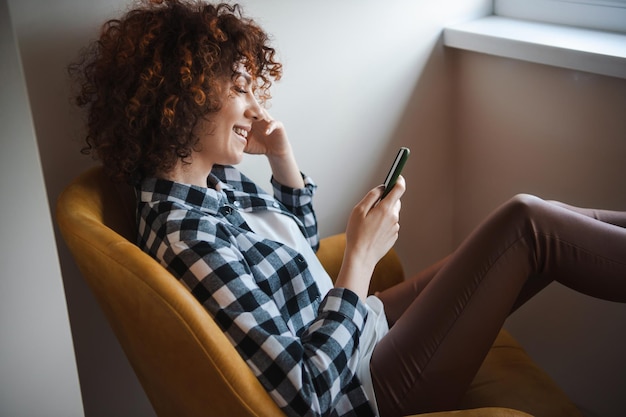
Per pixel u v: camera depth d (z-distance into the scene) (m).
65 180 1.45
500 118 1.94
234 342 1.13
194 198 1.27
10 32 0.94
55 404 1.06
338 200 1.90
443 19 1.94
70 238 1.14
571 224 1.32
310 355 1.15
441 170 2.11
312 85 1.74
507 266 1.31
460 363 1.30
